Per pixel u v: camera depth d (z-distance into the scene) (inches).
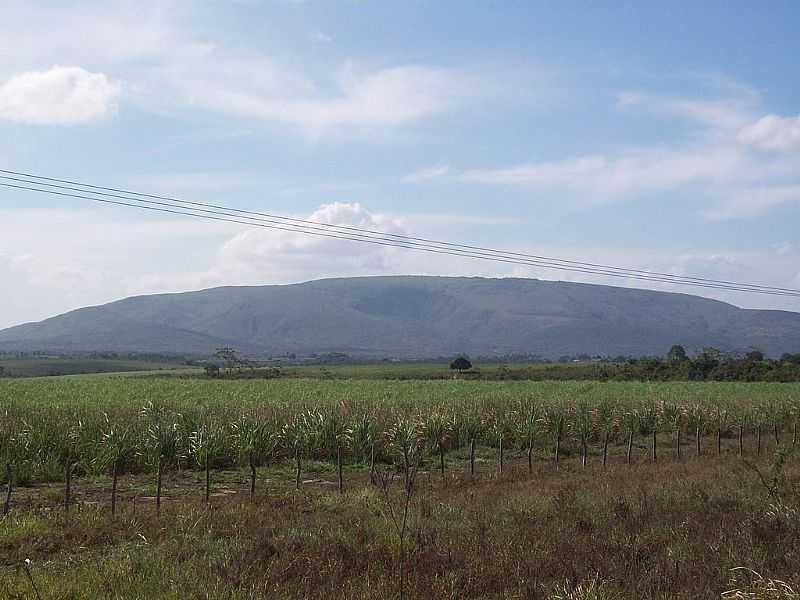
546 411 1311.5
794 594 352.2
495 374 4106.8
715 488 676.1
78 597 365.4
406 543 469.1
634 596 369.7
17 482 815.7
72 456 904.9
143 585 382.6
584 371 3924.7
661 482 744.3
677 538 489.4
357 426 1043.3
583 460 1051.3
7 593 367.9
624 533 501.7
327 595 378.6
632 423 1364.4
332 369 5925.2
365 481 872.9
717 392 2407.7
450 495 699.4
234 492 783.7
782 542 463.5
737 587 378.9
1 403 1625.2
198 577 400.5
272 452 999.0
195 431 968.3
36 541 493.4
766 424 1489.9
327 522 552.4
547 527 521.7
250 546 461.4
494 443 1226.6
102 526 529.7
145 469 903.1
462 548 466.0
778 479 671.1
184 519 551.2
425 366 7623.0
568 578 402.9
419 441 994.7
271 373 4347.9
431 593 384.5
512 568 422.0
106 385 2940.5
